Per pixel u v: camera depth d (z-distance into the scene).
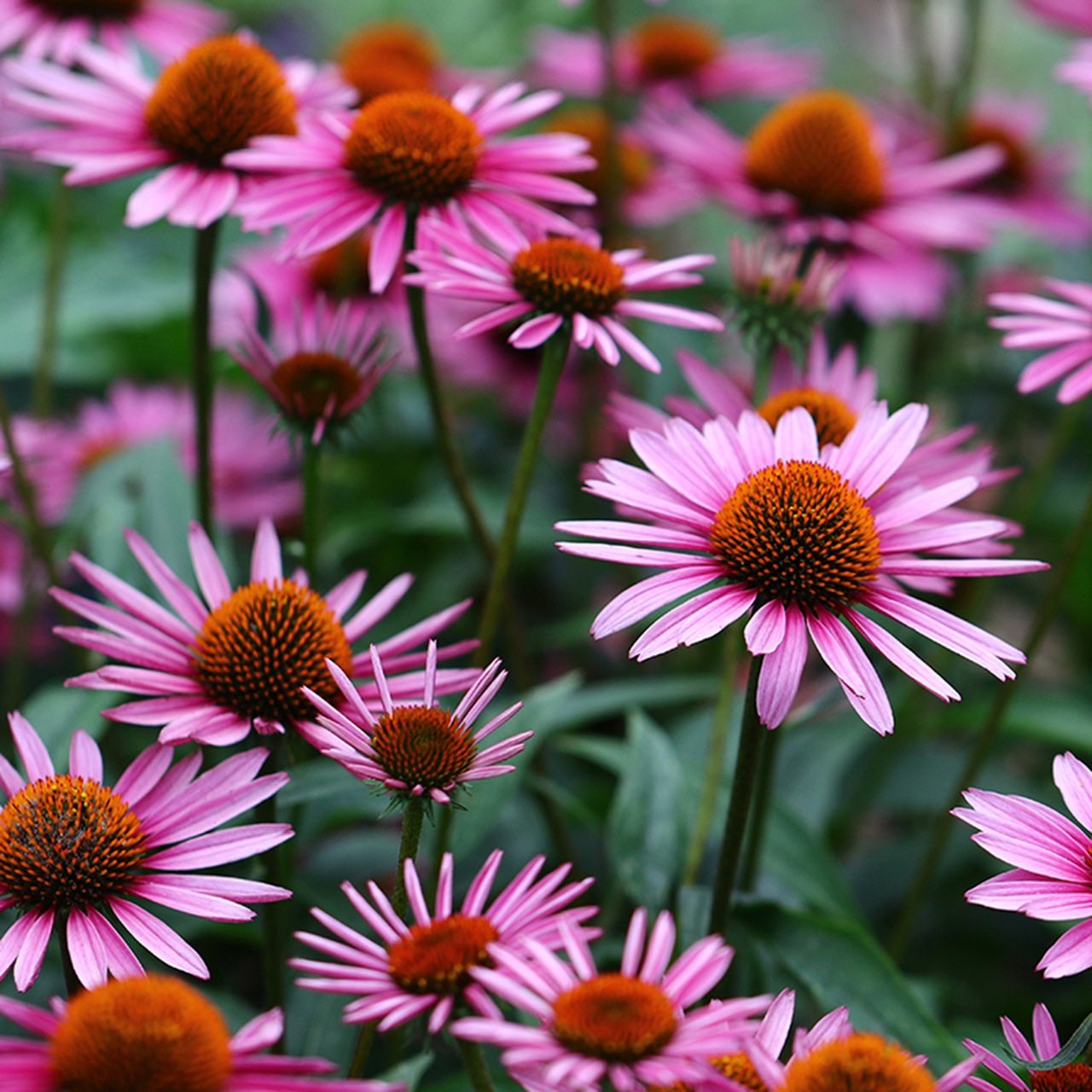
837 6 2.64
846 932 1.12
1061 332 1.18
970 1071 0.96
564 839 1.22
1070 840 1.02
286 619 1.08
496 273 1.14
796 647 1.04
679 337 1.41
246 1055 0.96
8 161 1.63
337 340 1.18
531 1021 1.04
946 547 1.06
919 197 1.37
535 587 1.46
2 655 1.37
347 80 1.42
